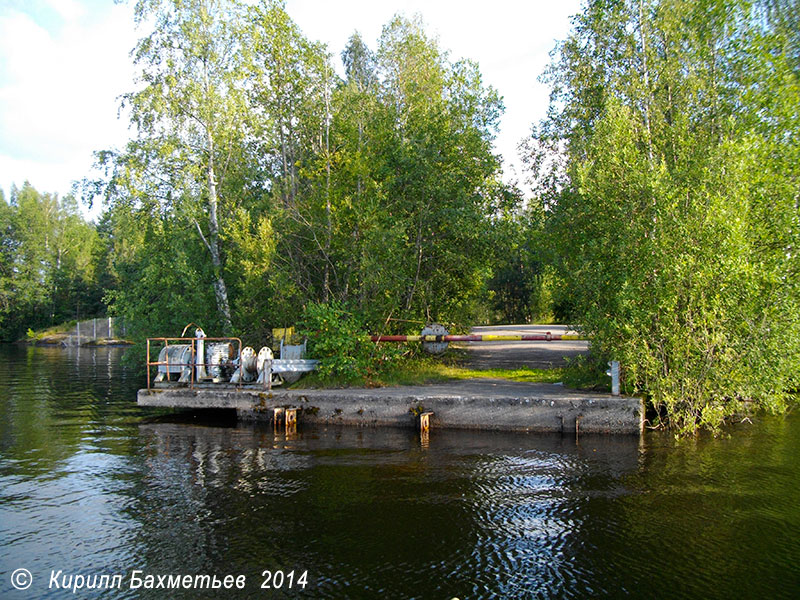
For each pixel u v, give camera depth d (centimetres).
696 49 1548
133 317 2052
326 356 1457
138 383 2191
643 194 1210
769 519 716
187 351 1443
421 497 804
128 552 655
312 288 1698
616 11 1864
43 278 5762
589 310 1250
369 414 1228
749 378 1084
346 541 672
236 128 2023
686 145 1344
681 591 558
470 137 1930
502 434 1139
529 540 668
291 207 1722
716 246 1098
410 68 2469
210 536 693
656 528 696
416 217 1842
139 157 1969
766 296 1103
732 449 1012
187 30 1950
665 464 931
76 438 1198
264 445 1103
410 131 1988
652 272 1148
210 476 918
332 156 1703
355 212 1573
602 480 861
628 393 1176
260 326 1750
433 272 1938
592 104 1936
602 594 554
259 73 1978
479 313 2867
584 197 1342
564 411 1120
